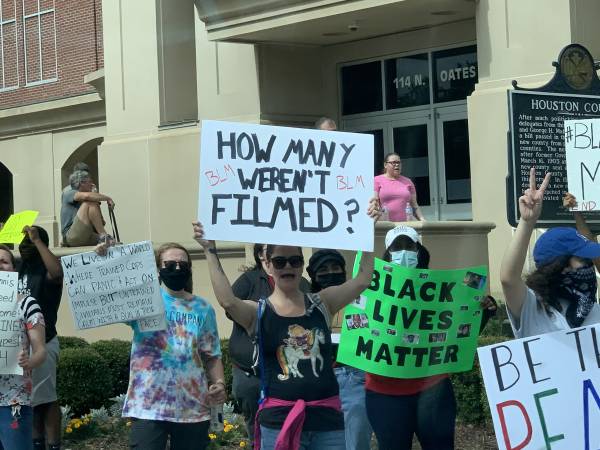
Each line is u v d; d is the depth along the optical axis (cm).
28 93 1616
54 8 1577
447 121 1089
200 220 386
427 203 1116
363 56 1138
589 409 343
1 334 471
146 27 1173
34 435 608
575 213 568
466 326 435
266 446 376
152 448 440
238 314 381
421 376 428
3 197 1794
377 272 430
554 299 349
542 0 868
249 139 392
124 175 1180
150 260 455
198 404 446
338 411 379
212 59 1140
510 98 614
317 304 383
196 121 1138
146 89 1173
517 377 343
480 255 760
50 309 595
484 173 897
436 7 963
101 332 924
